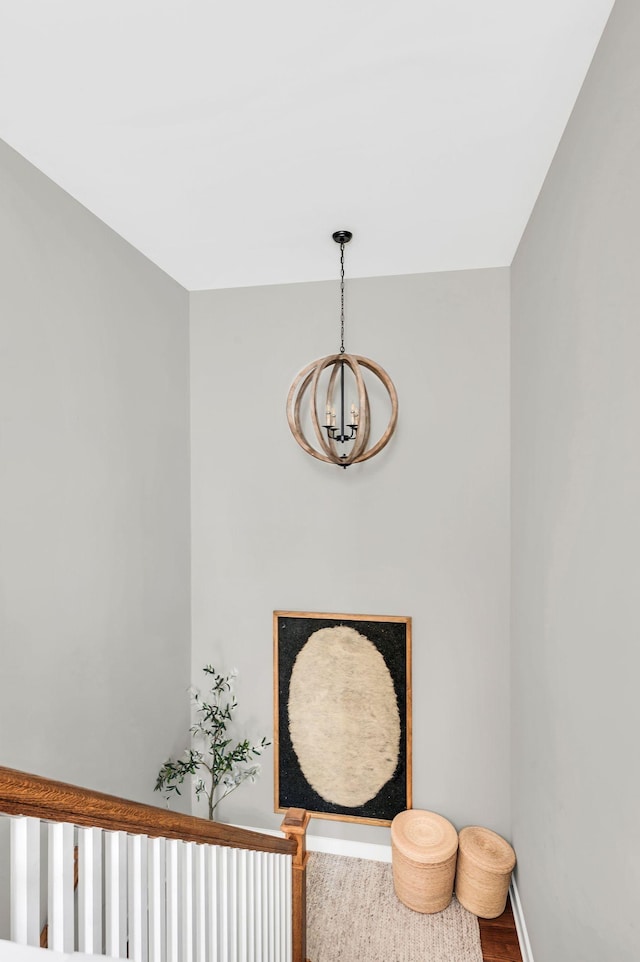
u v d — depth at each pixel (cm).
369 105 167
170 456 297
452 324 289
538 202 215
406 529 295
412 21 136
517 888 259
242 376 314
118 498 249
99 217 235
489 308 285
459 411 288
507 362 283
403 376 295
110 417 243
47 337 204
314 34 141
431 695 292
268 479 311
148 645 274
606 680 135
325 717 304
